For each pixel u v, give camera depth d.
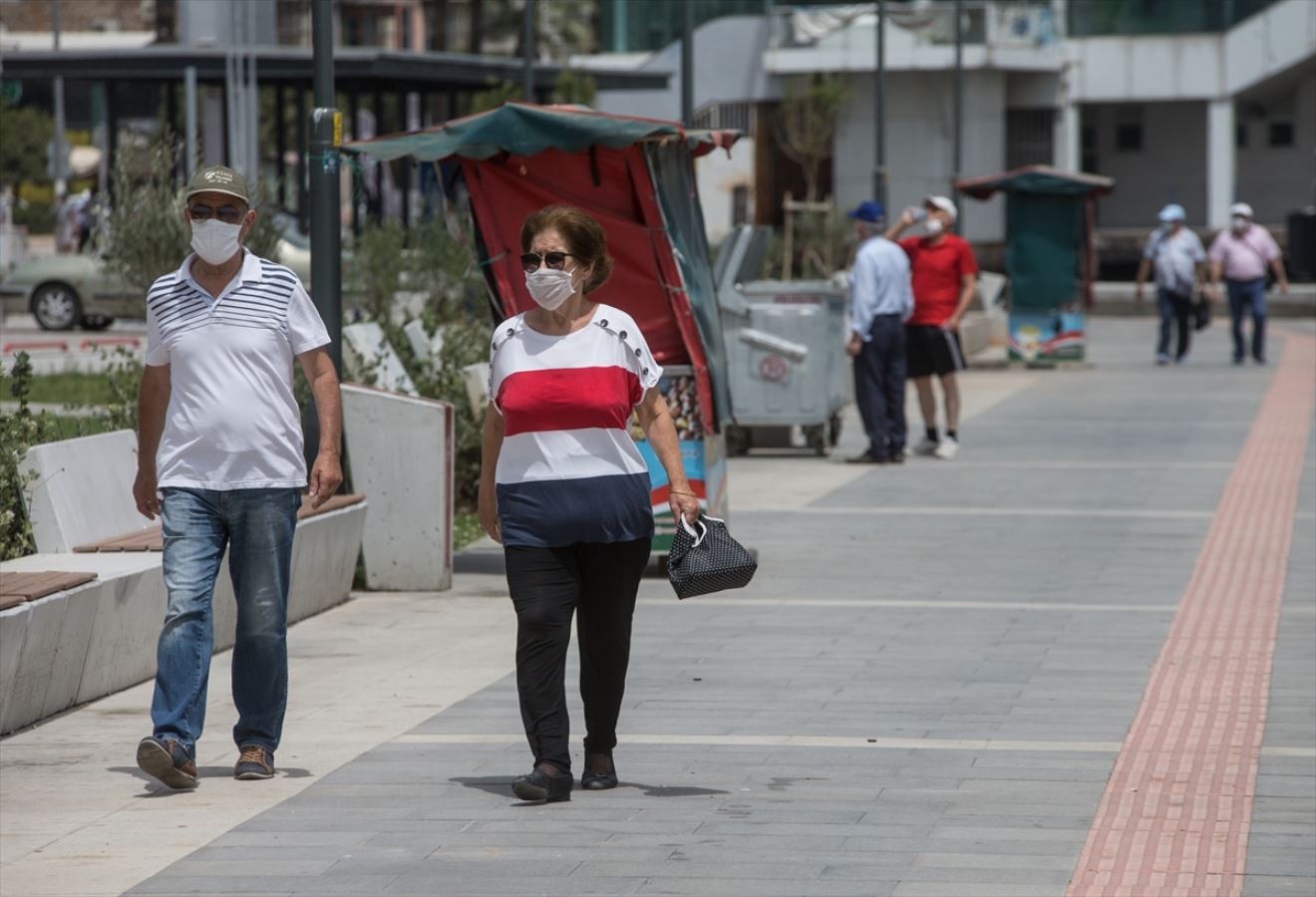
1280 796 19.73
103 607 24.75
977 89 167.50
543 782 19.45
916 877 17.03
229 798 19.91
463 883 16.94
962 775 20.62
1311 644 27.83
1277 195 182.00
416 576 33.25
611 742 20.25
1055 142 172.50
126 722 23.70
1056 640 28.25
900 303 51.44
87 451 28.75
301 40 166.38
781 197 175.00
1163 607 30.92
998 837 18.30
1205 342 106.31
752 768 20.97
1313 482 46.69
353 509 32.16
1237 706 23.95
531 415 19.42
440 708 24.20
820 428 53.97
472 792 20.06
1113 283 164.00
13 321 105.75
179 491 20.53
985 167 168.50
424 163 35.91
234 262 20.80
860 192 169.62
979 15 164.50
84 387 61.09
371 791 20.12
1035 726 22.91
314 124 33.34
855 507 43.38
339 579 31.84
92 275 94.81
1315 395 70.75
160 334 20.72
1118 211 186.75
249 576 20.78
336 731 22.97
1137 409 66.62
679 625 29.59
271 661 20.80
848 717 23.42
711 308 34.38
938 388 76.25
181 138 118.38
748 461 52.97
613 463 19.56
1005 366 85.75
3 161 188.12
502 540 19.73
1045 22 169.25
